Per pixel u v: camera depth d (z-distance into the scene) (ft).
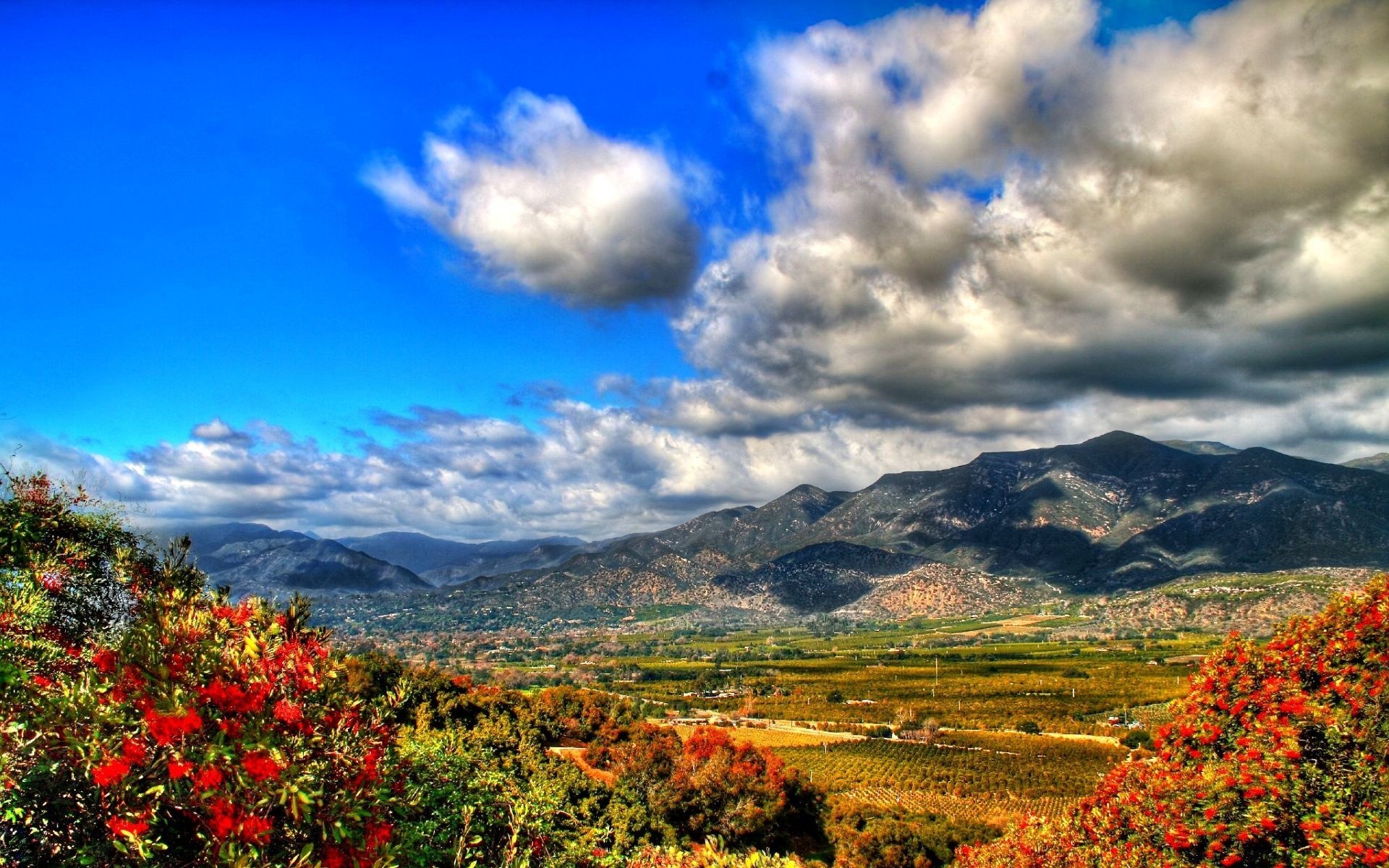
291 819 20.12
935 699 460.14
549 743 160.86
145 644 19.94
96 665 20.26
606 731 168.45
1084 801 39.73
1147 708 398.62
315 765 20.67
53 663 25.46
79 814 19.26
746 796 127.34
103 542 37.14
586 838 36.68
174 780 18.34
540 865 32.01
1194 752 35.35
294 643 21.57
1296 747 29.14
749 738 349.82
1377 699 29.22
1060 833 40.75
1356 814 26.45
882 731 367.86
